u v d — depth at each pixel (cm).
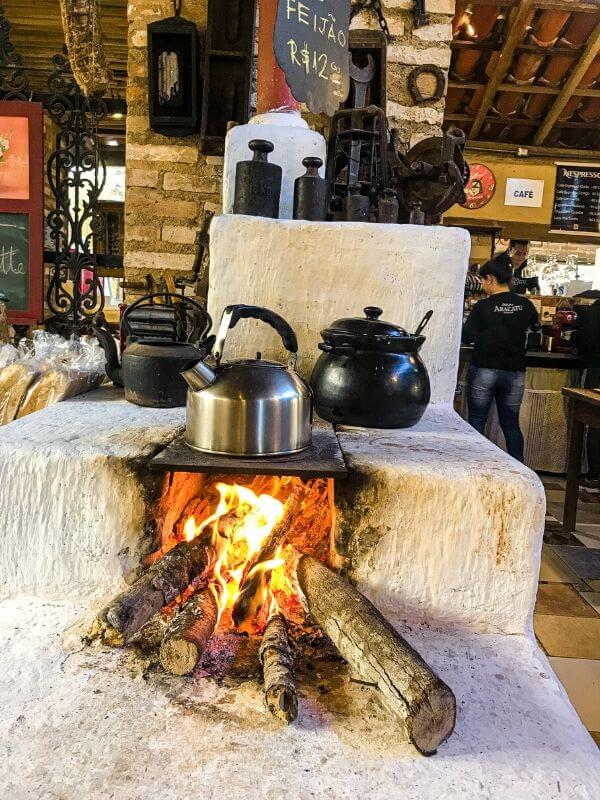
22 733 86
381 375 141
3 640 108
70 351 208
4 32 310
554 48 514
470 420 396
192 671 101
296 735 88
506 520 114
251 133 193
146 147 319
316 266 172
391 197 187
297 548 132
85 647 106
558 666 198
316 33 169
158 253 324
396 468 115
